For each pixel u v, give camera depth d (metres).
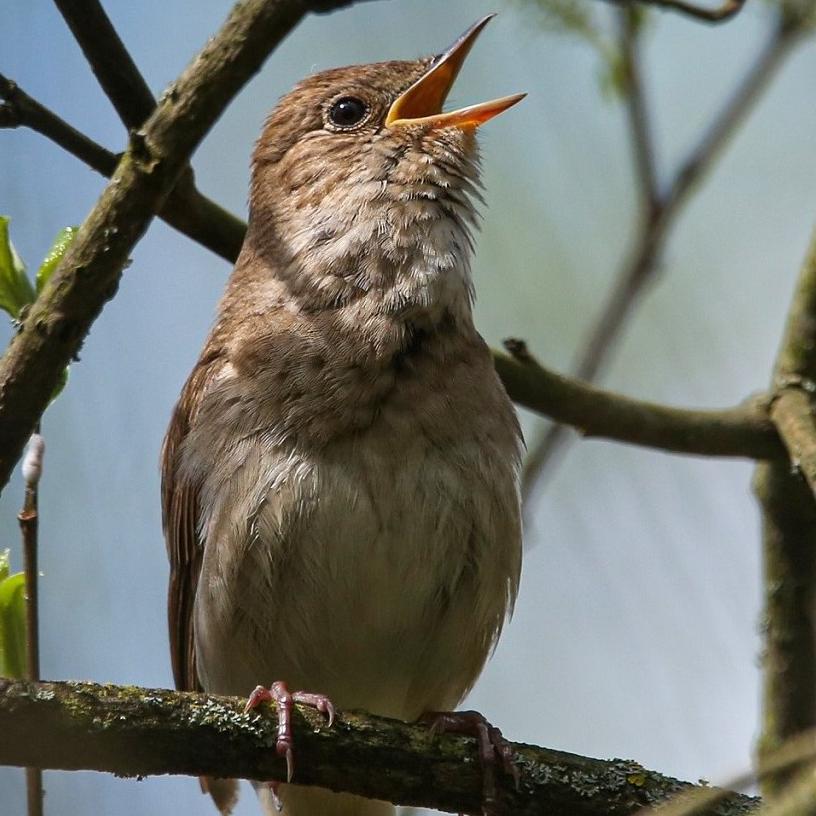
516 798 6.90
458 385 8.12
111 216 6.24
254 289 8.66
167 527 8.99
